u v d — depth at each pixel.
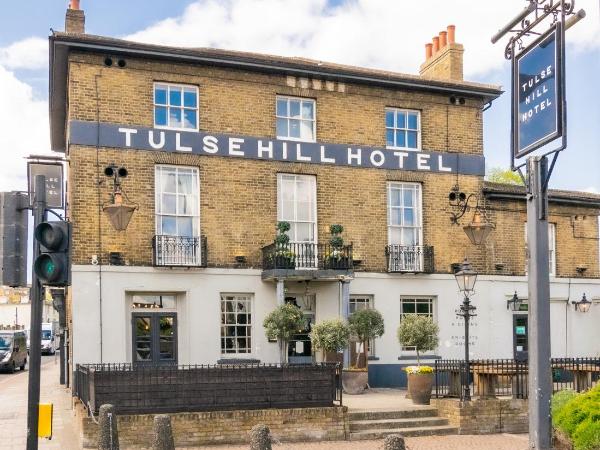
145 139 17.64
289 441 13.29
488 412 14.56
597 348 22.34
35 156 13.10
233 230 18.33
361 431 13.89
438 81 20.22
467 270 14.85
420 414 14.78
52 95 20.00
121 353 17.03
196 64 18.25
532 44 8.83
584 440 8.14
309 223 19.19
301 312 17.36
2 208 7.44
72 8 18.80
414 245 20.12
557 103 8.34
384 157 19.92
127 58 17.66
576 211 22.64
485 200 21.00
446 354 20.12
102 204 17.14
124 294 17.19
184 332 17.77
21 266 7.44
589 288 22.47
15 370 34.91
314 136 19.44
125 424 12.38
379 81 19.72
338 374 15.47
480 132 21.08
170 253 17.66
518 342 21.11
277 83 19.03
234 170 18.45
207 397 13.17
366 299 19.72
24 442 12.98
